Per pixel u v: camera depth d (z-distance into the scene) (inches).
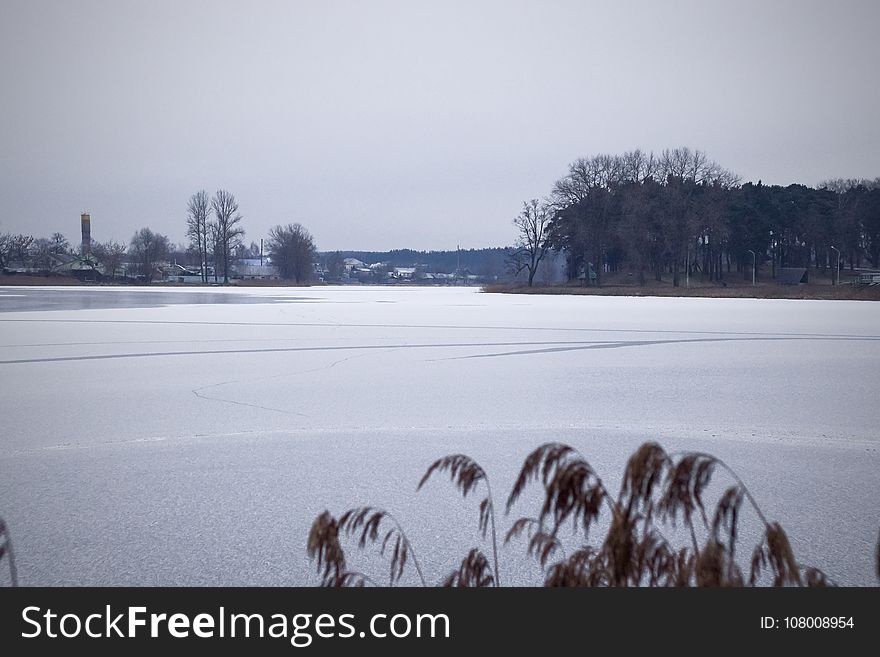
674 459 315.9
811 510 257.3
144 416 426.3
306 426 398.0
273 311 1659.7
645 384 547.5
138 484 290.8
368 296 3026.6
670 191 3809.1
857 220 4411.9
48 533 237.1
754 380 567.2
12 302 2106.3
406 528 239.8
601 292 3415.4
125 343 874.8
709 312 1668.3
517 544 224.8
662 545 113.0
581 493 109.1
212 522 247.0
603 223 4001.0
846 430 385.1
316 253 6368.1
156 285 4921.3
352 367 650.8
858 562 209.9
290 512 257.1
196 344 863.7
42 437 372.8
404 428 392.2
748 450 342.0
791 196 4815.5
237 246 5211.6
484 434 377.1
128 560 214.2
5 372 617.0
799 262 4702.3
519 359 711.1
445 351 786.8
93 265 5162.4
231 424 403.9
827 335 988.6
